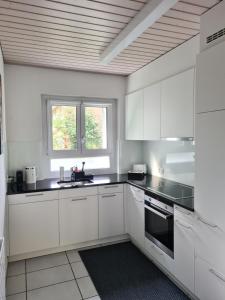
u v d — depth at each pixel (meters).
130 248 3.03
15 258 2.72
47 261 2.71
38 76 3.20
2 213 2.09
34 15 1.81
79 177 3.24
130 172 3.46
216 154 1.67
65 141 3.48
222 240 1.64
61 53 2.64
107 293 2.16
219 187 1.65
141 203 2.78
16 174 3.02
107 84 3.58
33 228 2.73
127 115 3.59
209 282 1.77
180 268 2.11
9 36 2.18
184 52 2.37
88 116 3.61
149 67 3.01
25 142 3.18
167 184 2.88
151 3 1.60
